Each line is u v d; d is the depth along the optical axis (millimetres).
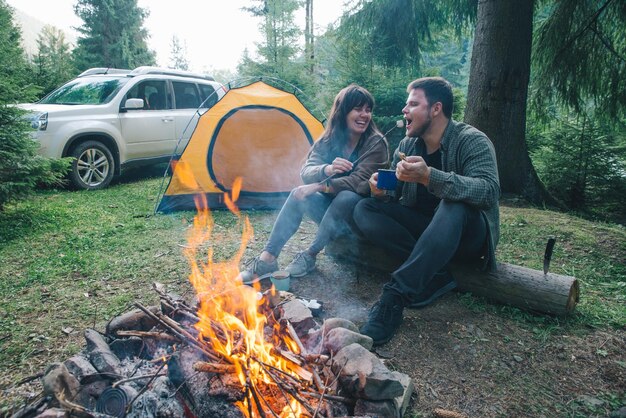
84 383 1691
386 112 9625
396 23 9172
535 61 7605
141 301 2879
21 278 3271
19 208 5156
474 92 6164
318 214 3297
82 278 3285
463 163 2518
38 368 2141
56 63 14180
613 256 3670
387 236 2766
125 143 7031
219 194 5512
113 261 3627
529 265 3508
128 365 1906
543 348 2311
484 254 2645
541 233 4258
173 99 7785
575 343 2344
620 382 2037
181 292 3029
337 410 1666
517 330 2484
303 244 4133
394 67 9664
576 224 4516
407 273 2334
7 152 4555
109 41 23516
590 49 6957
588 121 7332
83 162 6520
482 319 2596
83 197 6031
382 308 2346
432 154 2723
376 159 3148
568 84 7254
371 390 1614
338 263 3500
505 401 1930
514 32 5801
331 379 1764
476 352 2279
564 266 3500
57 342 2381
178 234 4410
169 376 1706
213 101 8320
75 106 6609
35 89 4898
